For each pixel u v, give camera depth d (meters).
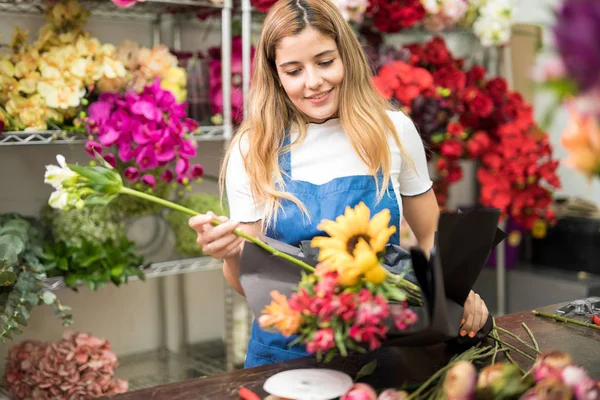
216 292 3.47
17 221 2.56
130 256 2.72
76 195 1.25
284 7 1.63
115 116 2.50
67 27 2.66
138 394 1.27
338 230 1.11
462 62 3.36
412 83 3.04
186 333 3.40
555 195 4.12
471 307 1.47
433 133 3.20
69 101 2.46
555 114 0.62
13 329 2.34
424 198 1.86
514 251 3.81
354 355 1.44
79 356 2.62
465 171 4.06
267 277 1.32
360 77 1.73
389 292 1.12
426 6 3.12
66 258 2.56
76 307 3.11
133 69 2.66
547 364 1.14
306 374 1.30
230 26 2.95
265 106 1.74
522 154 3.25
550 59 0.60
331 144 1.75
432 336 1.21
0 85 2.42
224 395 1.26
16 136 2.45
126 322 3.25
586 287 3.44
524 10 3.66
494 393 1.10
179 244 2.87
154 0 2.65
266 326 1.10
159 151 2.52
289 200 1.70
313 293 1.09
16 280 2.40
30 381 2.59
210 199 2.91
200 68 2.87
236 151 1.79
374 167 1.71
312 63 1.60
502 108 3.33
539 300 3.65
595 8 0.58
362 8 2.94
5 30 2.84
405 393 1.13
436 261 1.14
